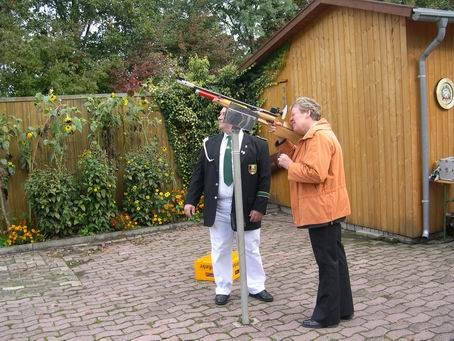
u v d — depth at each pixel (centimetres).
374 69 643
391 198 632
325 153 338
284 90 841
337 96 715
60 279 547
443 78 627
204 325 381
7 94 1461
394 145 622
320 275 358
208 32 1994
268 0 2156
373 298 418
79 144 781
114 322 403
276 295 443
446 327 351
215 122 889
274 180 902
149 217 789
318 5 704
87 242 723
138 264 594
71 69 1559
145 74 1638
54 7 2003
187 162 872
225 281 428
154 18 2097
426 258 533
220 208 421
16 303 470
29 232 711
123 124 810
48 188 699
